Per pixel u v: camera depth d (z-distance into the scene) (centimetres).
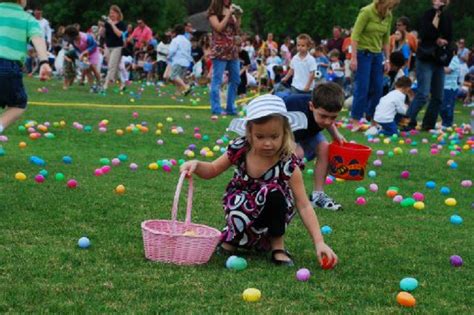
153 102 1698
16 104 708
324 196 626
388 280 413
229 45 1396
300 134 598
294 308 350
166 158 857
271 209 432
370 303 367
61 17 5184
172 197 626
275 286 384
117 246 453
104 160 779
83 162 780
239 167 449
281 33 5147
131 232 494
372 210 628
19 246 437
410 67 1844
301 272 400
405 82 1244
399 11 4906
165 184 685
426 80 1299
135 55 3123
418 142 1164
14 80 695
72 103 1480
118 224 516
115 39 1875
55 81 2270
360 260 455
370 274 424
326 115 572
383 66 1264
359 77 1229
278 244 440
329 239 511
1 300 340
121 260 420
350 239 514
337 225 558
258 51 3198
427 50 1284
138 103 1630
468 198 714
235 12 1399
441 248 499
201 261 419
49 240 457
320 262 428
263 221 439
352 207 637
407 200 655
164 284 377
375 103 1280
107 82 1902
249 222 439
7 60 690
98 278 382
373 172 816
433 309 362
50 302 341
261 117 417
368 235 530
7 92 695
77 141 941
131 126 1097
